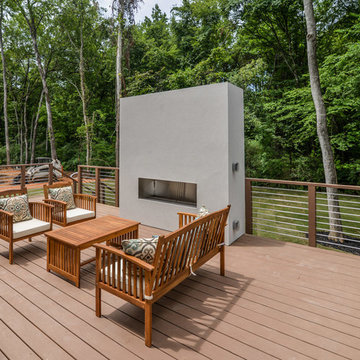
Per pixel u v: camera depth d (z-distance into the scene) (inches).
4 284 109.5
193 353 72.4
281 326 83.7
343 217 361.1
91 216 165.3
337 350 73.4
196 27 562.9
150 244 78.2
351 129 409.7
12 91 751.7
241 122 163.2
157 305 95.3
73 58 660.7
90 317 88.2
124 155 196.1
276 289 106.0
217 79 440.1
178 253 84.4
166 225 176.4
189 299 99.1
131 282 82.3
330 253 142.3
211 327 83.3
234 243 156.9
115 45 450.3
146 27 693.9
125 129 193.8
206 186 155.4
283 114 455.8
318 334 80.0
